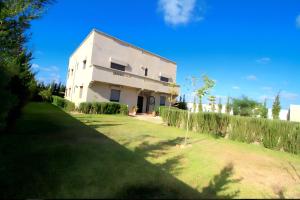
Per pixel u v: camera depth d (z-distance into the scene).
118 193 2.62
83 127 8.08
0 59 7.98
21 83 6.67
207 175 4.53
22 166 3.38
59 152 4.25
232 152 7.10
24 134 5.94
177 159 5.54
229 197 3.52
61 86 32.06
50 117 10.52
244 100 27.69
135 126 11.35
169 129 11.60
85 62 20.00
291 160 6.80
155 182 3.07
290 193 3.96
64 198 2.42
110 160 3.90
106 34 19.22
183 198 2.73
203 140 9.09
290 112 22.73
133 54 21.95
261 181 4.48
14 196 2.43
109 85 19.59
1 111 3.85
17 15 8.07
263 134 8.98
